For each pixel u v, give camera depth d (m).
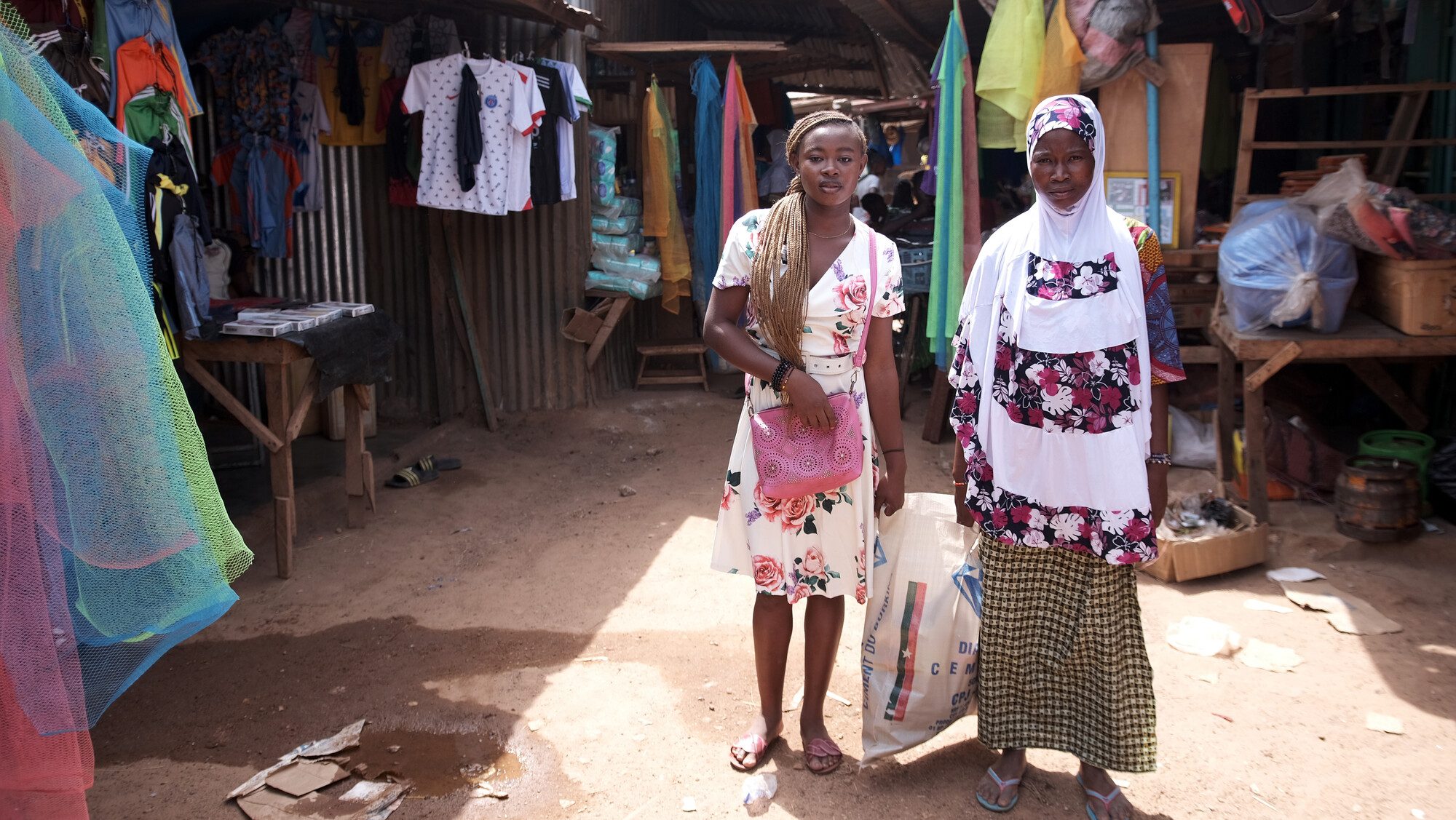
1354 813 2.75
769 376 2.68
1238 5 5.29
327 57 6.43
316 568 4.61
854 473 2.69
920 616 2.87
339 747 3.10
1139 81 5.64
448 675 3.60
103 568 2.20
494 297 7.01
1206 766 2.97
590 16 6.57
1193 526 4.44
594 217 7.20
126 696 3.45
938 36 8.17
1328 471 5.07
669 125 7.61
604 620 4.05
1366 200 4.50
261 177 6.16
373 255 6.96
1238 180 5.51
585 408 7.22
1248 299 4.67
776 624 2.93
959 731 3.19
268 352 4.32
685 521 5.18
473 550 4.84
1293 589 4.16
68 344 2.11
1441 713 3.24
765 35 11.00
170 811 2.82
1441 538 4.50
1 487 1.96
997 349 2.66
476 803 2.85
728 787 2.91
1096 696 2.72
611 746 3.13
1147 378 2.53
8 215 2.01
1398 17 5.91
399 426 7.09
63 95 2.27
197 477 2.37
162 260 4.14
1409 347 4.46
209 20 6.14
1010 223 2.70
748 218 2.76
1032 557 2.71
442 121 6.00
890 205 13.48
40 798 2.10
